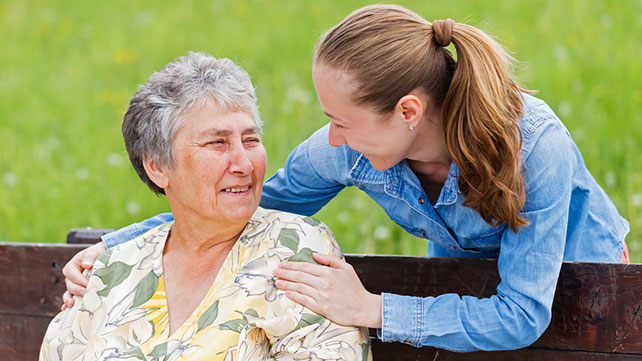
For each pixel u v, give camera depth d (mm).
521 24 6199
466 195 1921
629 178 3889
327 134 2178
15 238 4461
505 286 1870
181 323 2014
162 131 1963
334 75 1800
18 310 2545
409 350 2211
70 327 2088
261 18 7875
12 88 7184
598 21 6027
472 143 1793
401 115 1812
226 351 1863
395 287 2182
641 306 1954
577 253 2156
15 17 9273
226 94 1942
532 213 1821
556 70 5207
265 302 1912
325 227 2068
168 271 2094
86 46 8148
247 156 1973
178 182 2000
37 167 5402
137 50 7684
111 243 2262
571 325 2012
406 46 1795
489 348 1870
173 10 8664
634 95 4824
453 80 1795
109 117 6301
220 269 2004
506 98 1803
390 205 2156
